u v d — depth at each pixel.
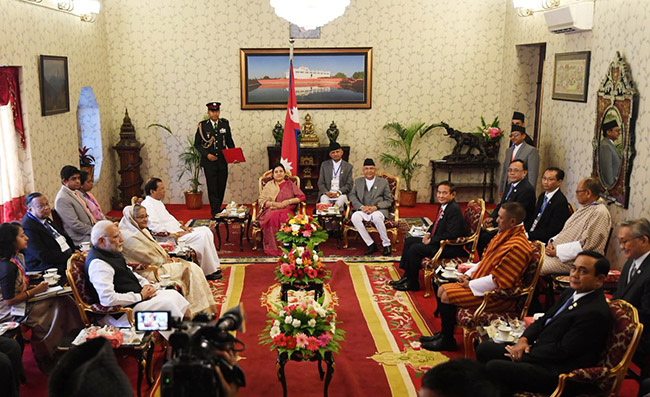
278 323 4.27
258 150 10.84
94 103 9.86
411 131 10.54
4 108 6.95
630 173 5.98
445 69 10.59
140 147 10.48
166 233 6.84
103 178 10.23
